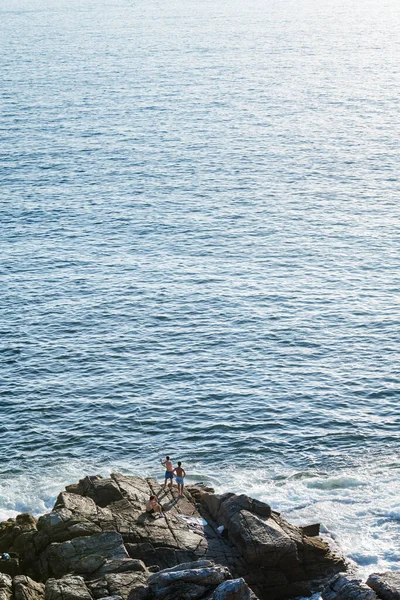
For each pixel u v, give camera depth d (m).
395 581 38.41
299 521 49.03
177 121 160.38
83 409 62.50
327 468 55.41
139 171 124.75
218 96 187.00
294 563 42.75
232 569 42.09
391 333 73.75
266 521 44.34
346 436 58.97
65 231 98.81
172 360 69.56
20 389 65.12
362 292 82.25
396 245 94.62
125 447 58.09
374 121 163.50
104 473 55.22
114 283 84.44
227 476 54.66
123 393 64.62
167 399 63.81
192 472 55.16
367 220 103.31
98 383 66.00
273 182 119.88
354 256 91.50
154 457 56.94
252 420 60.91
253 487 53.22
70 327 75.25
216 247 94.12
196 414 61.78
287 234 98.31
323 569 43.84
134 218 103.38
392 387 65.12
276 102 182.25
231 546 43.53
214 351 70.94
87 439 58.91
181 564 38.97
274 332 74.12
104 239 96.38
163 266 88.69
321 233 98.69
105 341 72.75
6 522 46.19
